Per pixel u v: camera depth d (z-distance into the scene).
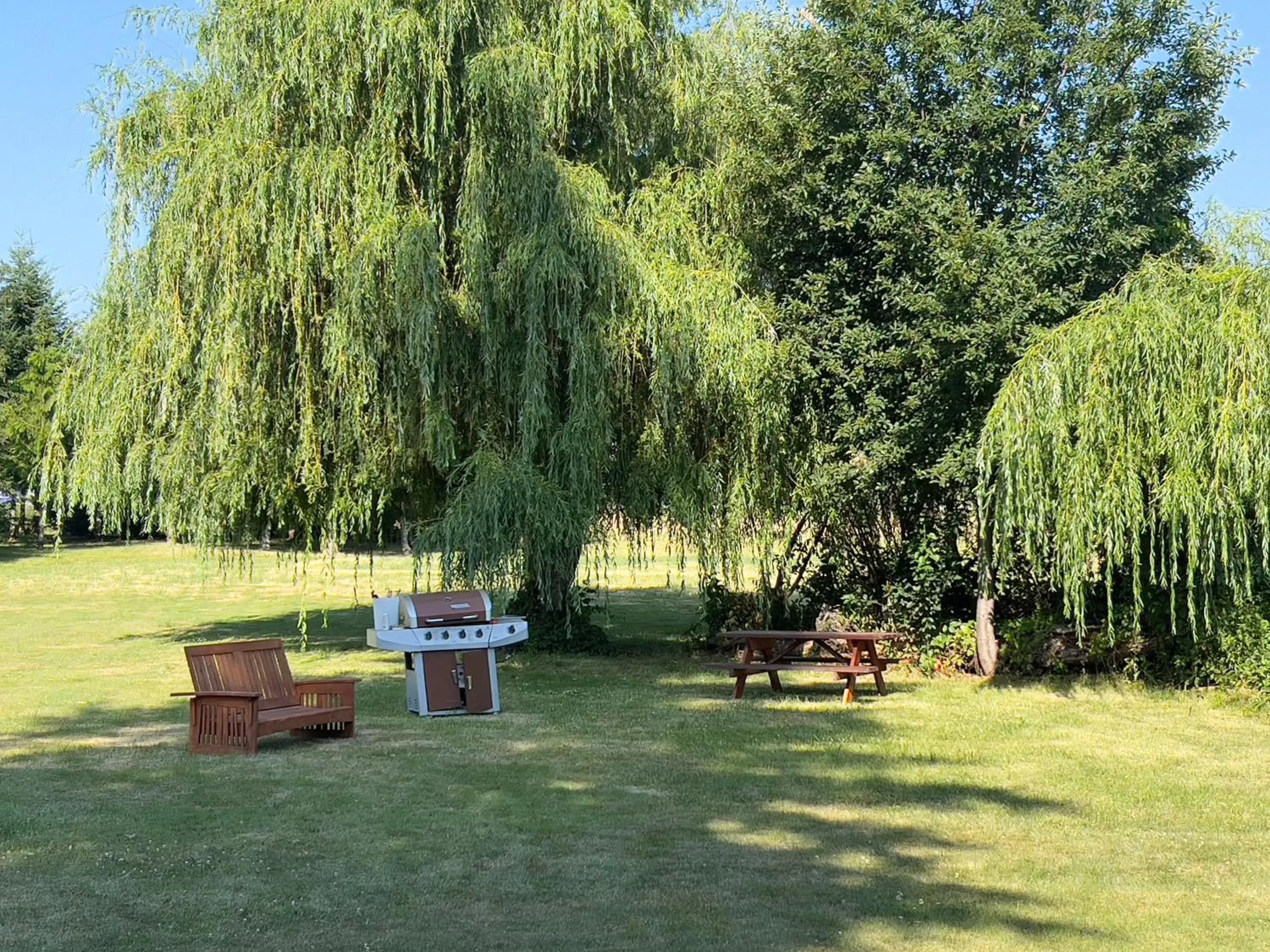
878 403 13.69
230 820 7.34
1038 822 7.36
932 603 14.77
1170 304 11.09
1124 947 5.18
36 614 24.28
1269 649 11.66
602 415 13.55
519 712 11.70
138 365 14.32
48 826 7.16
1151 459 11.09
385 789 8.22
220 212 13.50
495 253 13.65
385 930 5.37
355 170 13.50
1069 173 13.40
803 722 11.12
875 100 14.45
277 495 14.16
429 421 13.29
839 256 14.88
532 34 14.62
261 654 10.20
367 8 13.33
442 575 13.26
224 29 14.25
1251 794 8.14
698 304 13.80
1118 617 13.23
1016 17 13.62
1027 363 11.52
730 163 14.95
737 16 17.66
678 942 5.22
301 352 13.59
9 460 42.44
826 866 6.40
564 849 6.71
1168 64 13.88
